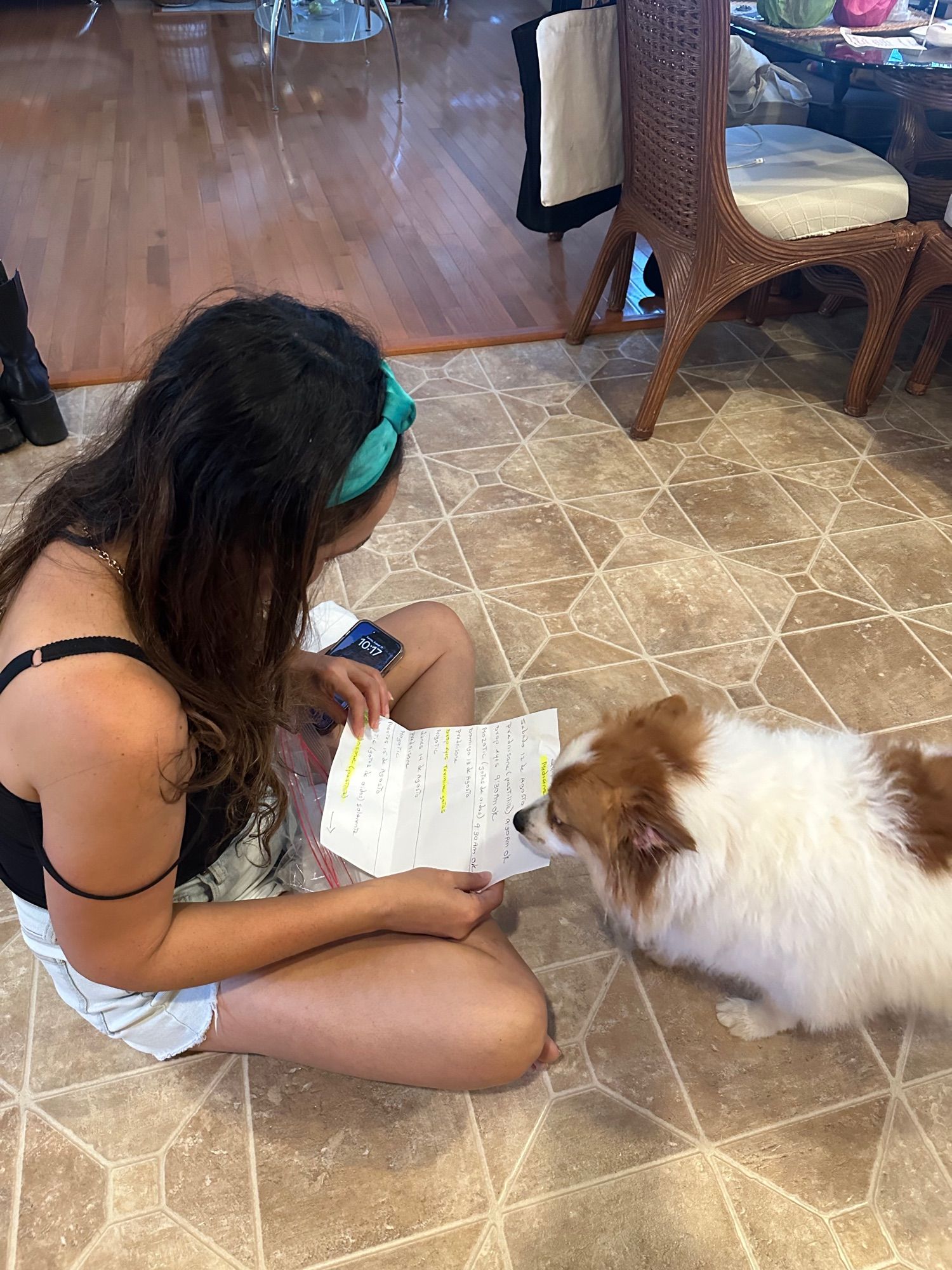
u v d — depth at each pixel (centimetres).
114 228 390
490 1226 125
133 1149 131
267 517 76
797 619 217
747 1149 133
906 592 225
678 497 254
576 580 228
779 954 122
